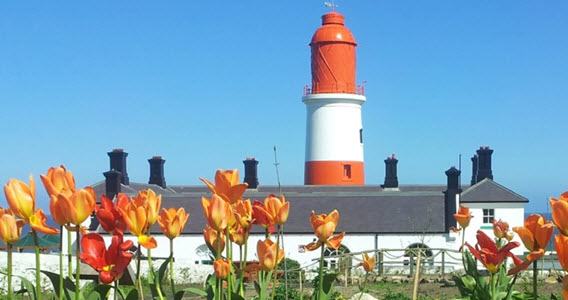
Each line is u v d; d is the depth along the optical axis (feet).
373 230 140.97
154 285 16.49
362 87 192.54
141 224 14.48
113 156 165.99
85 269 28.12
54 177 14.60
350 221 144.05
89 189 14.24
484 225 142.82
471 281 24.94
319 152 189.47
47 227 14.19
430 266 121.29
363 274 96.94
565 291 13.58
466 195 143.33
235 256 117.39
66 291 14.69
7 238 14.37
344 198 149.89
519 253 139.64
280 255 17.17
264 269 16.02
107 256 14.29
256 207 16.52
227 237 15.66
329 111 188.85
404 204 147.02
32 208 14.39
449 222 141.18
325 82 189.57
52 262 82.07
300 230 139.74
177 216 16.07
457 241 140.05
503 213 142.61
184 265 102.32
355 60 192.75
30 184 14.44
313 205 148.25
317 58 190.19
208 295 17.10
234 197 15.87
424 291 73.56
